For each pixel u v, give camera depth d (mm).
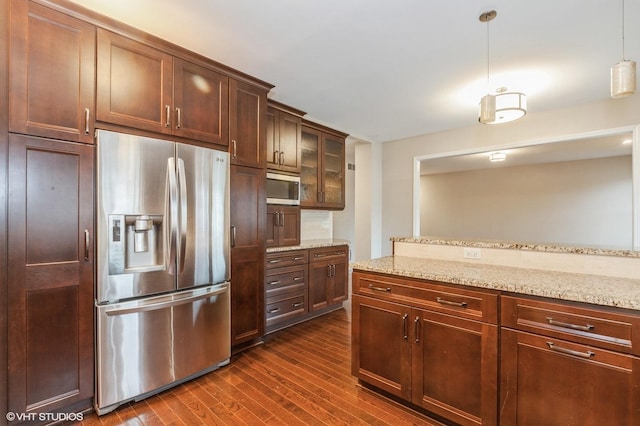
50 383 1757
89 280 1878
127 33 2023
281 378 2359
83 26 1859
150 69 2141
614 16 1996
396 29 2148
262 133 2943
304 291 3590
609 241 6258
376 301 2096
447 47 2396
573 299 1414
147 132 2121
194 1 1849
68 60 1805
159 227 2162
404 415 1921
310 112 3930
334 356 2740
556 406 1454
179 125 2287
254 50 2424
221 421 1864
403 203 5348
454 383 1754
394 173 5461
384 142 5590
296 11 1950
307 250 3621
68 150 1800
